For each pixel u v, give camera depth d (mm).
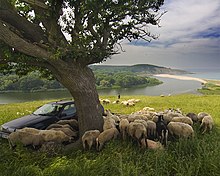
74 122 8883
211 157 5441
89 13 7324
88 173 5035
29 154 6281
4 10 6258
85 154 6367
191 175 4961
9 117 13570
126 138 7434
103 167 5293
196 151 6012
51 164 5539
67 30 7562
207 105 19953
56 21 6797
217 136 8281
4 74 8844
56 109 9570
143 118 8922
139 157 6023
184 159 5613
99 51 6926
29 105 23672
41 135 7133
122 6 6836
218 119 11867
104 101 23344
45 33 7027
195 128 9172
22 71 9156
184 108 17953
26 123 8453
